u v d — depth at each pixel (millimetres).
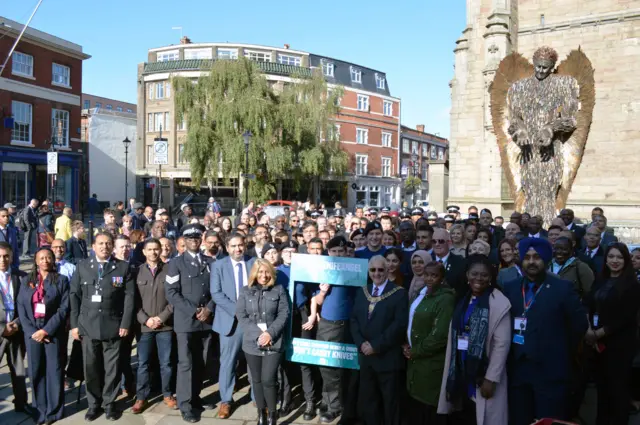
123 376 6359
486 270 4328
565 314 4336
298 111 35375
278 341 5469
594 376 5391
